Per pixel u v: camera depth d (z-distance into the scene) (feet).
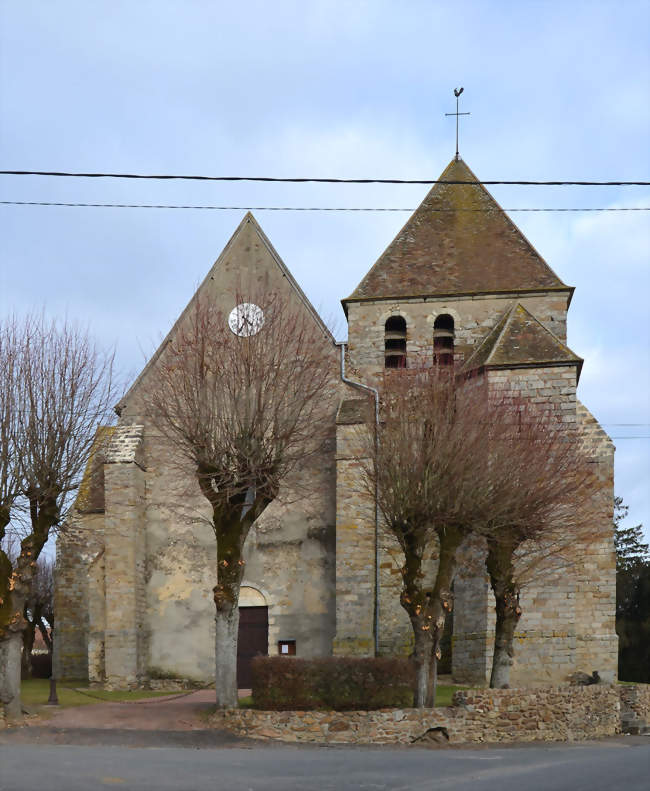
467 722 70.54
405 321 112.68
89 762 51.49
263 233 108.27
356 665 70.23
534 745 69.92
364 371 112.16
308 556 100.32
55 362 80.28
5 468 75.25
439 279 112.78
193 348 83.15
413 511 74.79
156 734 65.98
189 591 101.45
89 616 101.86
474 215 118.21
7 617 69.77
